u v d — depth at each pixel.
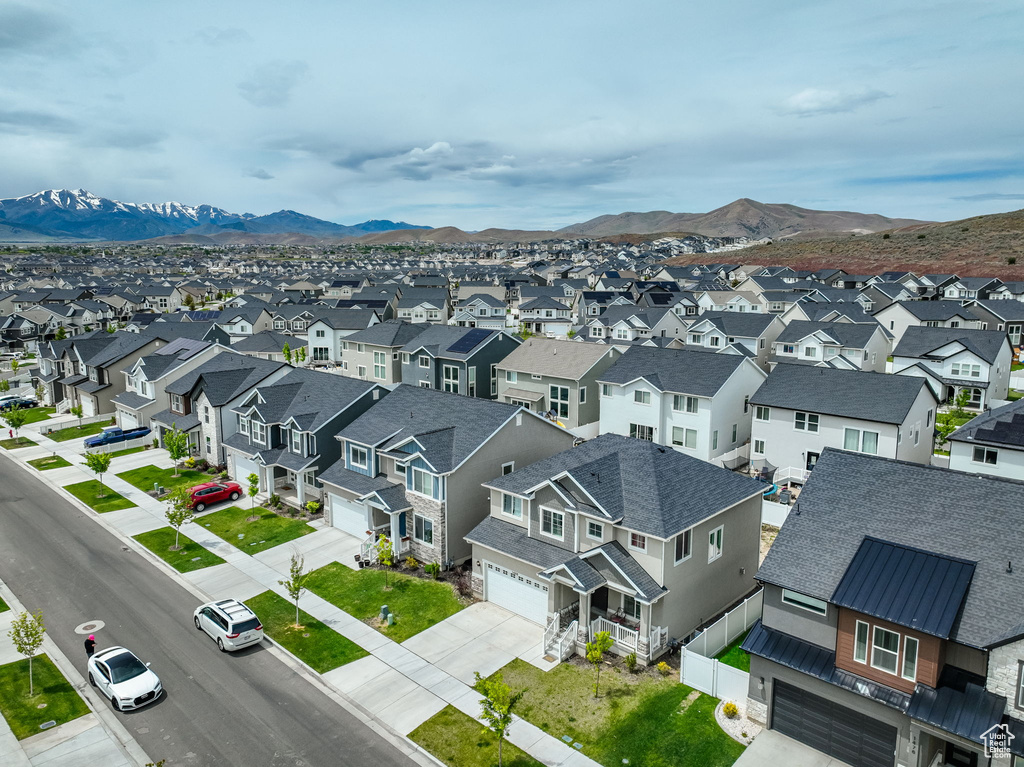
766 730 22.47
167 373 58.28
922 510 22.14
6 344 118.38
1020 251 156.12
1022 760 17.42
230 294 195.00
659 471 28.95
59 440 60.09
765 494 41.94
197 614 29.14
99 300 149.88
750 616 29.00
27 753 21.52
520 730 22.53
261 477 45.09
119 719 23.19
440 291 148.12
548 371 57.09
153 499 45.25
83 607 31.00
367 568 34.59
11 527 40.44
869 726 20.36
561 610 28.22
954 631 18.47
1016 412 40.34
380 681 25.33
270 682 25.38
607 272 181.88
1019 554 19.66
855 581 20.52
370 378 72.12
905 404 42.22
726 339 79.25
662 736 22.17
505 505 31.98
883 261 177.00
